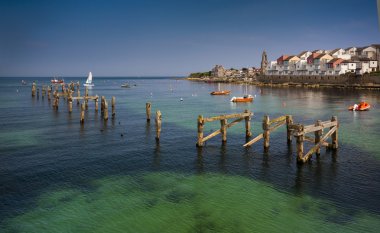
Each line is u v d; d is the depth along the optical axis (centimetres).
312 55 15712
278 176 2731
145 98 10688
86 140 4072
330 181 2602
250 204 2216
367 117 5638
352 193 2373
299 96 10531
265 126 3447
